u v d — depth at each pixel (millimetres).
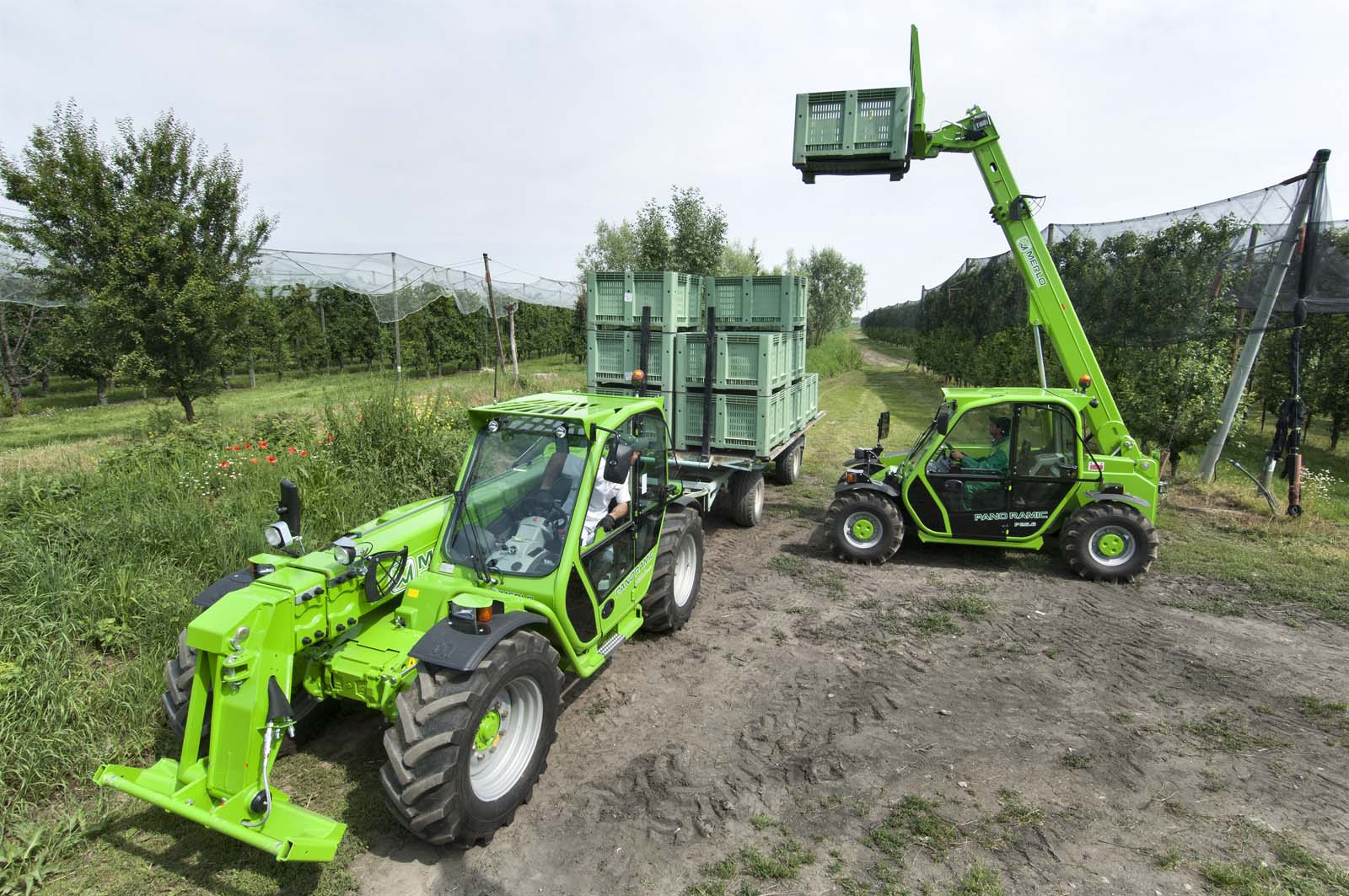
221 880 3215
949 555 7734
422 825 3094
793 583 6879
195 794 3004
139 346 11648
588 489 4086
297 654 3688
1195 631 5805
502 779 3525
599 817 3629
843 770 3998
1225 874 3193
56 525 5699
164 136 11867
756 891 3146
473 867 3291
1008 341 15414
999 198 7551
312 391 21906
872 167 7941
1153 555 6742
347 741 4262
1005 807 3686
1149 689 4895
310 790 3816
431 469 8070
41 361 23328
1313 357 12703
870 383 27781
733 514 8617
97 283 11508
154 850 3391
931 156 7840
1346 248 8430
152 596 5070
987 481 7078
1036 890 3133
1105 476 6883
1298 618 6062
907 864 3297
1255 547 7820
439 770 3057
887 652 5441
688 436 8266
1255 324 9438
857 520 7375
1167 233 9656
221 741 3031
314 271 15133
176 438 8508
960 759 4102
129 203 11594
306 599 3420
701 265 17594
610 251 27703
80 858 3340
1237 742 4266
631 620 4984
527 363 34406
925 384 26859
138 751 3961
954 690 4887
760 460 7895
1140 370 9930
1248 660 5309
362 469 7711
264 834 2908
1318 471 11844
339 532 6504
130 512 6094
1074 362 7348
